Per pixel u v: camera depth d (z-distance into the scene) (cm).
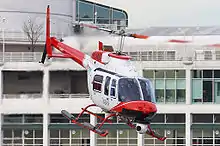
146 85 17075
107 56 17725
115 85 17012
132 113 16625
